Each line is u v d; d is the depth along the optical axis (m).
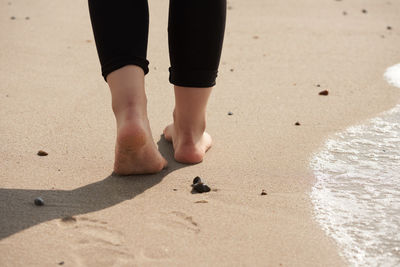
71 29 4.27
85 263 1.62
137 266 1.61
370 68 3.55
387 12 4.91
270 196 2.03
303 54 3.81
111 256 1.65
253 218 1.88
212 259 1.65
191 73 2.15
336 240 1.77
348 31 4.35
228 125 2.69
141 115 2.00
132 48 1.99
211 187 2.10
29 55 3.69
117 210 1.91
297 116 2.81
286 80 3.33
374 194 2.07
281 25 4.46
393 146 2.48
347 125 2.71
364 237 1.79
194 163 2.29
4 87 3.14
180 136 2.30
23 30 4.20
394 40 4.14
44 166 2.25
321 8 5.00
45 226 1.80
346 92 3.15
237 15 4.71
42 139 2.50
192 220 1.86
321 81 3.32
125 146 2.02
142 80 2.03
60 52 3.77
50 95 3.04
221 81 3.30
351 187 2.12
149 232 1.78
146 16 2.04
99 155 2.36
